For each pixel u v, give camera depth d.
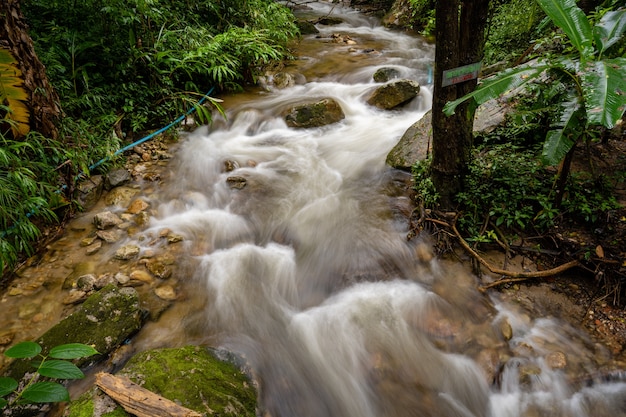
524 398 2.45
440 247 3.44
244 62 6.93
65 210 3.93
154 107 5.64
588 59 2.60
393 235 3.69
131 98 5.39
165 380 2.22
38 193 3.52
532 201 3.52
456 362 2.65
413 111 6.32
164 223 4.04
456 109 3.20
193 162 5.07
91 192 4.21
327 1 14.26
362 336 2.86
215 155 5.25
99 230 3.82
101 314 2.77
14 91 3.43
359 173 4.74
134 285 3.25
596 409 2.38
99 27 5.25
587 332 2.74
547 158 2.64
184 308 3.10
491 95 2.63
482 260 3.18
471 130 3.41
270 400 2.49
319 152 5.34
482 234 3.36
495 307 2.96
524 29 6.08
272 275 3.45
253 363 2.67
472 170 3.62
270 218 4.14
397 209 4.00
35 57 3.57
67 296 3.12
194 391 2.17
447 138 3.34
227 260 3.59
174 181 4.71
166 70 5.88
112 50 5.32
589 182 3.49
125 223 3.97
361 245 3.65
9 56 3.30
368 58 8.52
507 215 3.39
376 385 2.58
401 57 8.52
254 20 7.69
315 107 5.91
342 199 4.30
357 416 2.45
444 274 3.27
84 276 3.24
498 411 2.43
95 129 4.85
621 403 2.39
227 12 7.50
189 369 2.32
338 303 3.15
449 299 3.06
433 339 2.80
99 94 5.14
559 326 2.80
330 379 2.63
